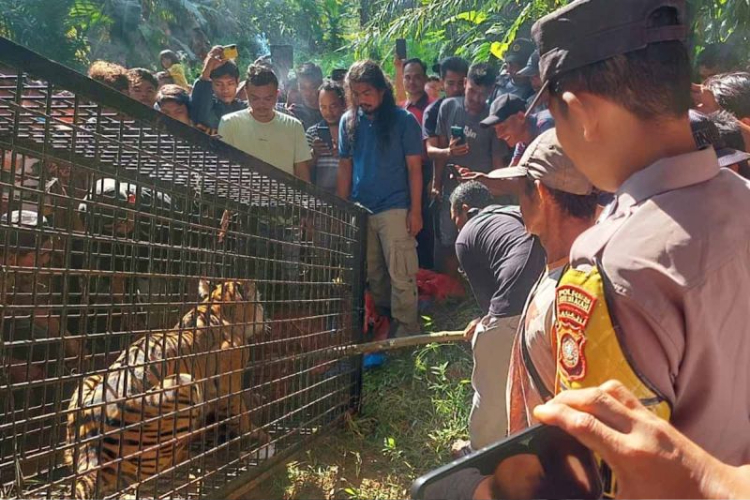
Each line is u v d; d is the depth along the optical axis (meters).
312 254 4.43
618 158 1.31
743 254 1.20
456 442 4.47
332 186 6.65
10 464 2.56
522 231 3.54
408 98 7.37
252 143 5.82
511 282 3.46
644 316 1.15
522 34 7.37
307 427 4.38
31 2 11.57
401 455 4.53
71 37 11.99
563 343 1.23
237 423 3.80
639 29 1.25
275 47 8.68
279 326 4.04
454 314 6.03
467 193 4.46
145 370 2.98
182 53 12.79
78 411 2.65
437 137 6.53
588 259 1.23
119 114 2.67
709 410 1.21
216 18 15.04
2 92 2.53
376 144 5.93
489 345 3.50
